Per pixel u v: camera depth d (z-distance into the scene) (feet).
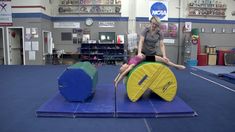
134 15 35.96
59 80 13.12
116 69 29.71
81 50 35.12
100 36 36.58
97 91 15.97
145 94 14.88
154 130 10.34
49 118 11.69
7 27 33.35
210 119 11.72
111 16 36.47
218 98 15.88
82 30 36.86
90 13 36.55
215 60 35.94
